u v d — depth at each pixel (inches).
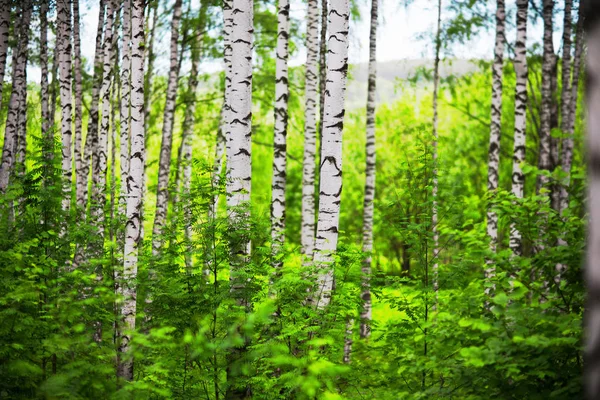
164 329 206.1
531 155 946.7
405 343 254.5
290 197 1347.2
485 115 1014.4
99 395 219.3
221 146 709.3
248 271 285.1
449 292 232.7
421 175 285.7
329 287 298.4
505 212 190.7
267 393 264.2
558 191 549.0
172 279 290.2
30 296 235.1
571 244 181.6
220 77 738.2
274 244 318.7
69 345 225.9
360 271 307.7
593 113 77.1
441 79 767.7
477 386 179.2
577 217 182.9
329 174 316.8
